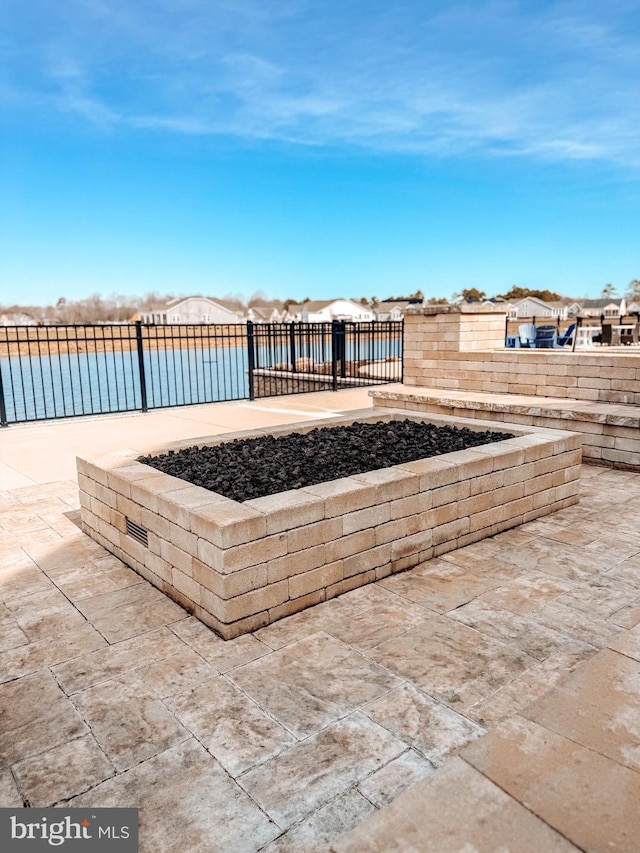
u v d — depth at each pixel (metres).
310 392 11.45
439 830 1.30
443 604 2.85
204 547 2.58
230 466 3.73
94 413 8.79
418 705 2.07
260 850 1.48
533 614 2.74
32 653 2.47
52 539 3.86
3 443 6.96
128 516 3.28
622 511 4.28
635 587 3.03
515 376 7.19
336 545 2.89
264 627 2.65
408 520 3.22
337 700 2.11
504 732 1.65
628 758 1.54
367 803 1.63
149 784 1.72
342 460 3.91
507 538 3.74
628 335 15.39
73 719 2.04
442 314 7.93
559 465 4.21
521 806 1.37
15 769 1.80
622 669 1.99
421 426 5.09
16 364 29.45
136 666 2.36
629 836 1.28
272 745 1.88
